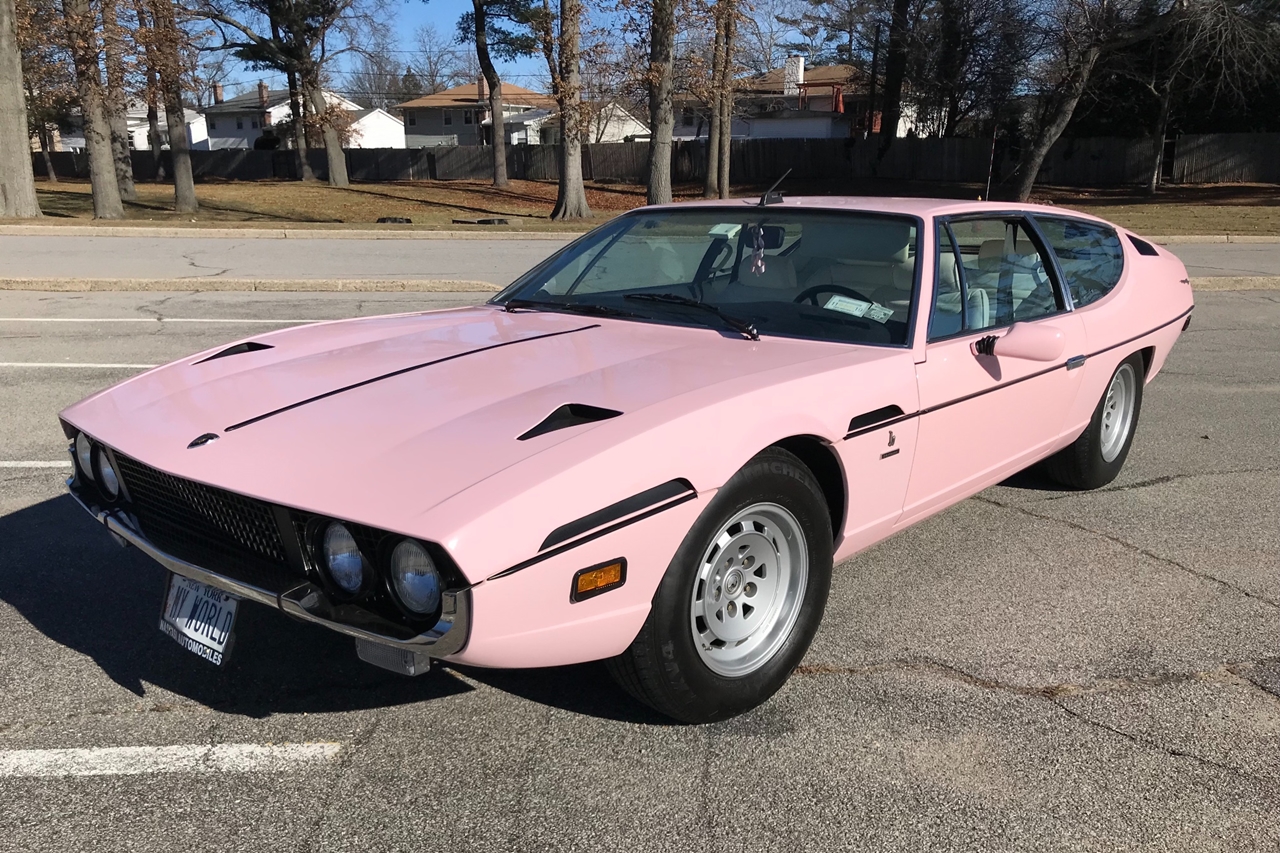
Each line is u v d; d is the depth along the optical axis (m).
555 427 2.54
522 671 3.16
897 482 3.29
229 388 2.99
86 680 3.05
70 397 6.43
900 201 4.01
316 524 2.31
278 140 56.88
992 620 3.55
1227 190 35.78
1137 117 38.81
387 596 2.28
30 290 11.65
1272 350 8.84
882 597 3.74
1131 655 3.30
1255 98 37.62
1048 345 3.38
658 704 2.70
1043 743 2.78
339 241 18.64
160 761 2.64
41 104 34.56
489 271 13.60
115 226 18.86
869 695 3.03
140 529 2.84
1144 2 26.67
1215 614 3.61
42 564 3.88
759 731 2.82
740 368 2.98
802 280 3.61
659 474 2.45
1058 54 31.08
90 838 2.34
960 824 2.43
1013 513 4.66
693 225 4.02
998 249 4.02
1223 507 4.76
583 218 26.44
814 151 45.03
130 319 9.51
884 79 47.41
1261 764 2.70
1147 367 5.12
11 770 2.59
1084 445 4.68
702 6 25.91
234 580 2.54
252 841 2.34
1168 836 2.40
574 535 2.29
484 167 48.16
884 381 3.14
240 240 18.45
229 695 2.98
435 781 2.57
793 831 2.39
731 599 2.80
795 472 2.84
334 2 37.38
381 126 78.25
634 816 2.44
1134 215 27.17
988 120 41.28
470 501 2.22
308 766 2.63
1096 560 4.11
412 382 2.92
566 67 25.81
